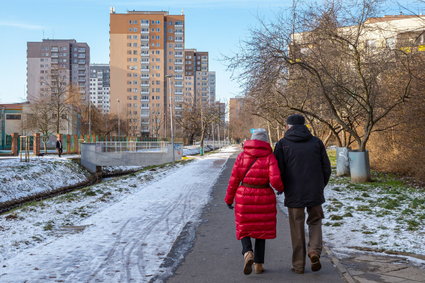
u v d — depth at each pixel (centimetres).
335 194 1145
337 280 427
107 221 848
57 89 5303
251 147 456
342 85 1395
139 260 534
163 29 13775
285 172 460
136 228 765
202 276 452
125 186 1589
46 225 862
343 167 1672
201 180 1752
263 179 451
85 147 3528
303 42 1398
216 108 6425
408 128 1509
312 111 1920
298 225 454
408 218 763
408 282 416
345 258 514
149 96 13712
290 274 451
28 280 452
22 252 609
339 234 658
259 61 1334
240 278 441
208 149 7838
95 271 485
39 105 5506
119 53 13588
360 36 1427
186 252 567
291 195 453
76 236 703
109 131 8888
